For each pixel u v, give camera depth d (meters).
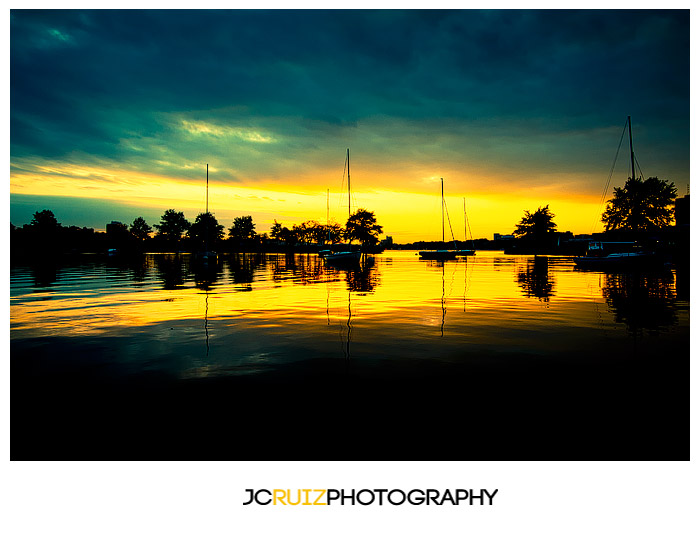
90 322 11.55
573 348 8.55
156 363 7.48
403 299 16.94
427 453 4.41
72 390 6.11
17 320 11.84
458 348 8.58
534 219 119.31
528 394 5.93
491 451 4.46
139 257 76.56
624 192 65.00
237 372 6.95
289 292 19.66
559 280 25.98
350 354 8.11
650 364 7.38
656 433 4.81
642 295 17.69
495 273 33.91
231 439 4.70
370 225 114.44
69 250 118.75
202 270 38.06
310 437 4.72
